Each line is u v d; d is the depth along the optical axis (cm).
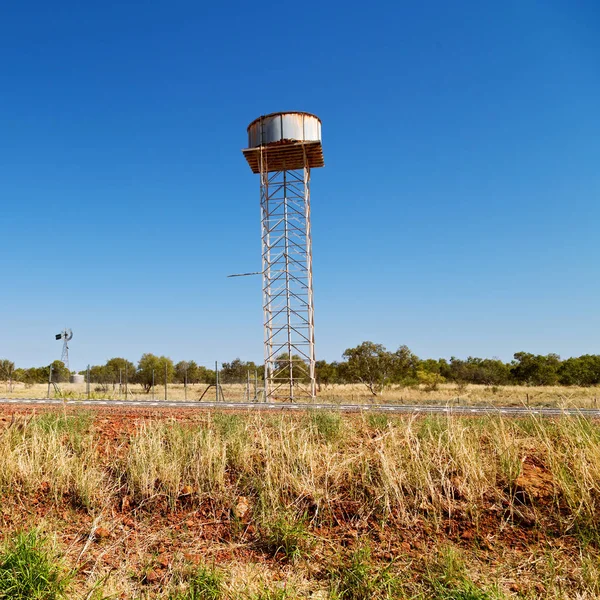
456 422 894
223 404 1711
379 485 690
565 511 627
